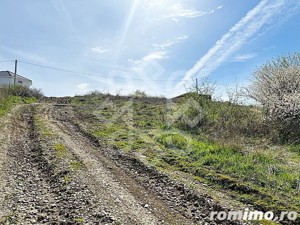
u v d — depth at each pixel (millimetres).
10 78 52281
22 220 5770
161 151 11734
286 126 14883
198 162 10141
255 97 17703
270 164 9633
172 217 6250
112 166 9953
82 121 19156
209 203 6820
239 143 12406
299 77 16297
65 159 10078
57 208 6414
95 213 6168
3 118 17297
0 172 8516
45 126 16375
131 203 6879
